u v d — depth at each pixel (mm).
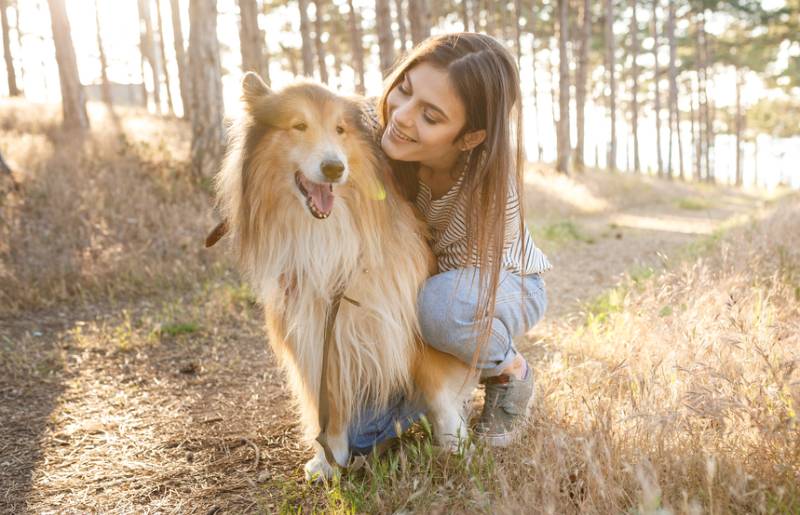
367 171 2754
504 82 2549
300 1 17422
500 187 2582
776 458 2309
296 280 2793
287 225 2768
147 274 7152
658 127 32938
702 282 4227
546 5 32500
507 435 2924
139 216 8578
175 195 9727
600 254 9609
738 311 3543
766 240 6148
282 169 2734
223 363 4703
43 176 9727
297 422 3602
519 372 3031
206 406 3900
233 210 2939
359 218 2717
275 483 2902
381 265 2736
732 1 32812
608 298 5547
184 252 7773
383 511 2480
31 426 3648
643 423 2592
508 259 2947
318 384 2857
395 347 2742
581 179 21734
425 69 2568
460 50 2555
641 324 3887
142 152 12164
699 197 24406
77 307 6391
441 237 3000
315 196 2611
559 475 2326
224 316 5867
